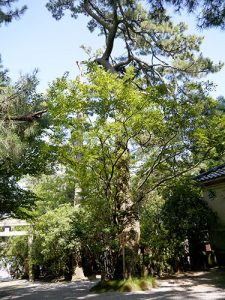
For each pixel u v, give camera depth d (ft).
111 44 44.88
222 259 39.55
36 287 41.52
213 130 30.35
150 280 30.32
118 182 33.88
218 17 20.36
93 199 31.81
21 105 23.11
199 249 40.11
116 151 32.45
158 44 51.16
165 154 33.37
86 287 36.50
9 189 33.58
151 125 30.60
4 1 33.83
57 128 29.89
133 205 32.89
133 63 49.70
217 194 41.27
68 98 28.60
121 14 45.34
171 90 45.83
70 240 44.83
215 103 32.71
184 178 35.32
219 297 22.99
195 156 32.83
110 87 28.91
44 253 48.37
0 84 23.57
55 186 57.52
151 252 35.04
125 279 30.55
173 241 37.40
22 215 37.99
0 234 54.44
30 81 23.41
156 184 34.30
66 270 50.26
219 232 39.91
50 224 47.65
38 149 31.60
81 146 30.50
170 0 21.52
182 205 39.29
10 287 44.86
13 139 21.76
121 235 31.07
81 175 31.68
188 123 30.83
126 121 29.91
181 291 26.63
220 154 31.45
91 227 31.37
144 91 34.35
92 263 51.70
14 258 63.72
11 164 29.66
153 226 37.70
